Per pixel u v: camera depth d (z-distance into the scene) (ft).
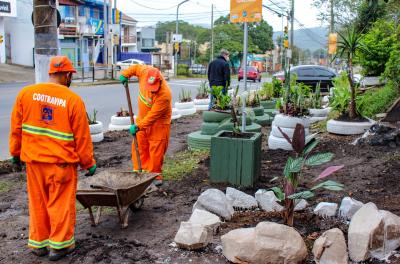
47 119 14.48
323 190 20.74
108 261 14.49
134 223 17.84
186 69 173.06
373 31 50.31
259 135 22.94
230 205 17.57
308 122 30.50
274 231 13.91
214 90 32.42
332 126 31.89
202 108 58.34
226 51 42.70
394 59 36.83
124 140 36.40
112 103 67.15
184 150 31.96
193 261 14.37
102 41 190.08
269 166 25.96
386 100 36.06
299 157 15.84
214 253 14.87
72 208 14.94
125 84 21.91
